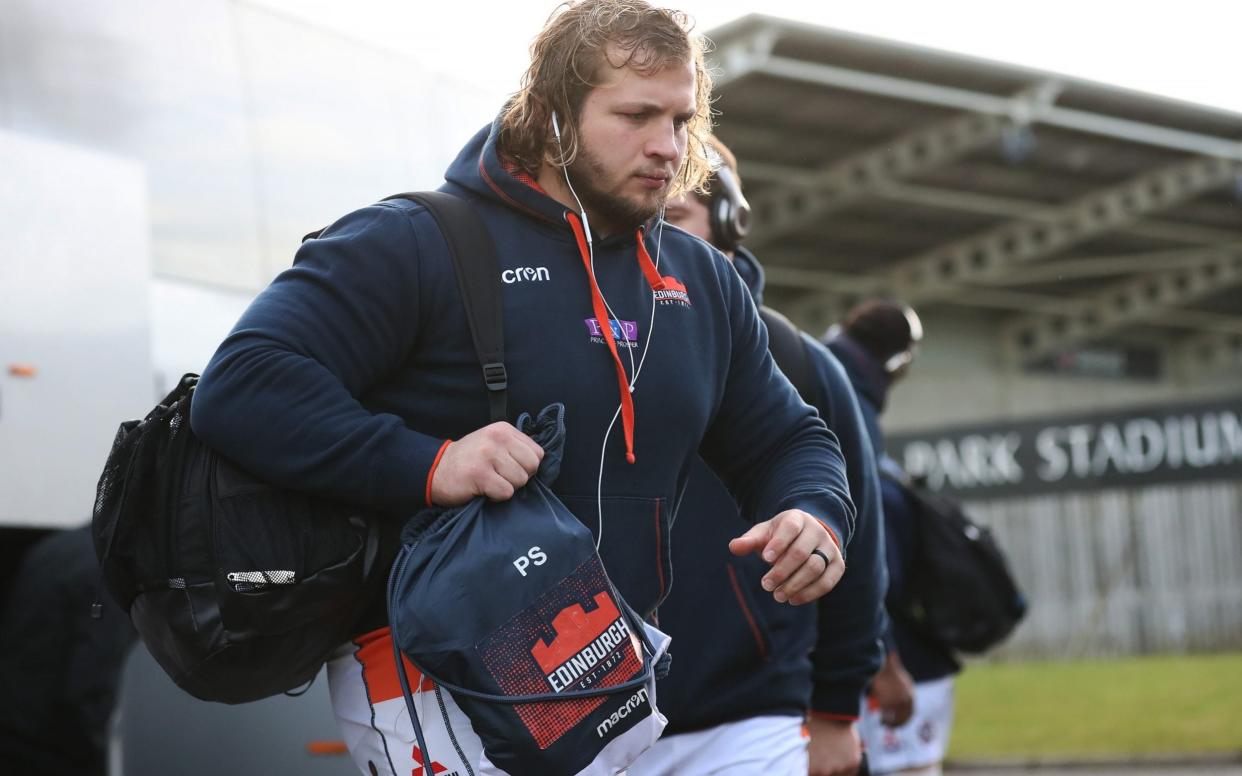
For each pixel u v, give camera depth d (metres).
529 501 1.87
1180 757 9.05
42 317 4.86
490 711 1.79
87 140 5.18
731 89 15.45
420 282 1.94
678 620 2.73
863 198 19.17
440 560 1.80
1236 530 17.08
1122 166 19.28
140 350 5.15
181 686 1.93
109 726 4.43
